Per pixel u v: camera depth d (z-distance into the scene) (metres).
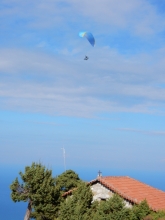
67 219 26.23
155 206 27.83
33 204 31.30
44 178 31.23
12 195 31.44
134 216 24.70
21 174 31.67
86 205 27.33
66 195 32.94
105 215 24.59
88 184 32.59
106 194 31.25
